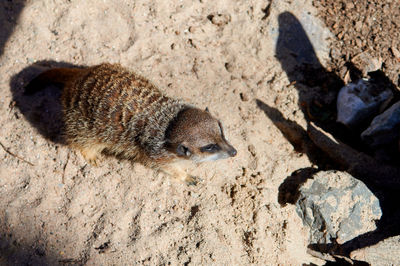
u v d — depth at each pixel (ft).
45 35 3.23
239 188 2.83
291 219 2.76
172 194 2.83
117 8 3.32
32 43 3.20
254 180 2.89
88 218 2.77
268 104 3.15
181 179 2.87
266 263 2.67
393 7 3.36
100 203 2.81
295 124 3.11
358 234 2.71
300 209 2.77
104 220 2.76
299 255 2.72
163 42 3.28
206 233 2.70
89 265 2.65
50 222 2.75
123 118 2.75
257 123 3.07
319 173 2.82
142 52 3.25
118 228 2.74
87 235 2.73
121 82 2.78
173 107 2.79
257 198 2.79
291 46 3.34
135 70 3.17
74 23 3.27
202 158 2.72
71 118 2.85
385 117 2.90
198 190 2.85
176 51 3.27
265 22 3.38
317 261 2.75
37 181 2.85
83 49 3.23
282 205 2.85
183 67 3.22
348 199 2.73
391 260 2.59
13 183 2.85
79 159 2.92
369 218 2.73
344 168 2.94
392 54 3.25
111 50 3.24
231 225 2.74
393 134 2.91
